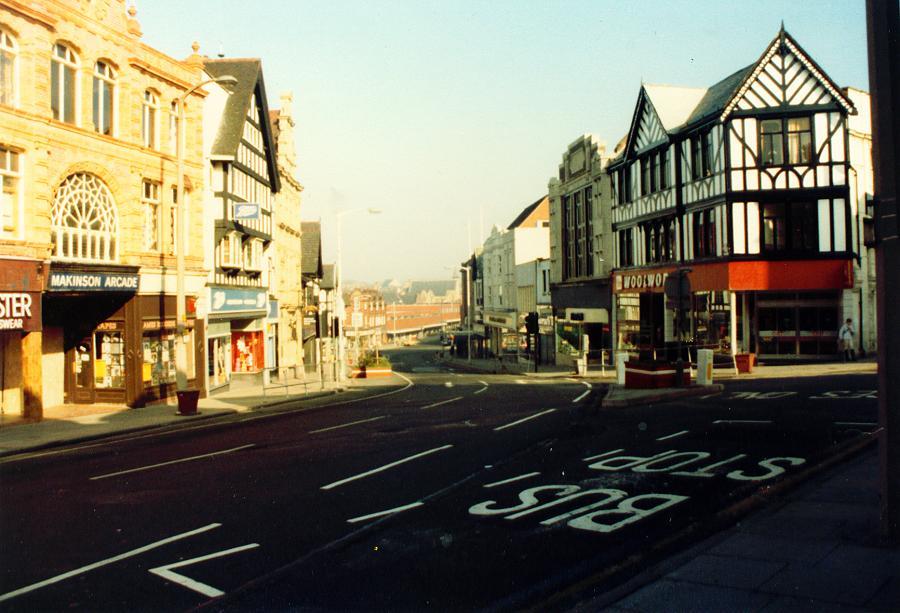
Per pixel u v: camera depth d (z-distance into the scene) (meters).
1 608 6.46
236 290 34.28
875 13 6.84
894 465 6.93
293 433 17.38
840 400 17.75
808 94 30.00
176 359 25.30
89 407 24.67
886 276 6.88
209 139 32.59
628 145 39.91
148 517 9.53
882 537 6.99
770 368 28.89
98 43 23.17
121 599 6.61
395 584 6.77
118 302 25.08
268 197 41.12
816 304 31.55
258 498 10.37
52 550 8.19
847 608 5.52
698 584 6.19
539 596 6.39
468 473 11.50
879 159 6.87
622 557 7.30
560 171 53.75
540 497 9.74
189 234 29.34
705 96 36.84
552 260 55.53
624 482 10.38
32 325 20.23
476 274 90.81
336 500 10.09
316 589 6.70
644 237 39.25
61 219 21.86
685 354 34.34
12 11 19.48
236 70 36.78
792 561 6.61
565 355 51.31
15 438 17.75
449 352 94.38
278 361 44.81
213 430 19.23
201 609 6.32
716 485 9.96
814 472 10.36
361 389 34.97
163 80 27.12
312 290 62.94
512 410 19.91
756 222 30.28
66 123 21.59
